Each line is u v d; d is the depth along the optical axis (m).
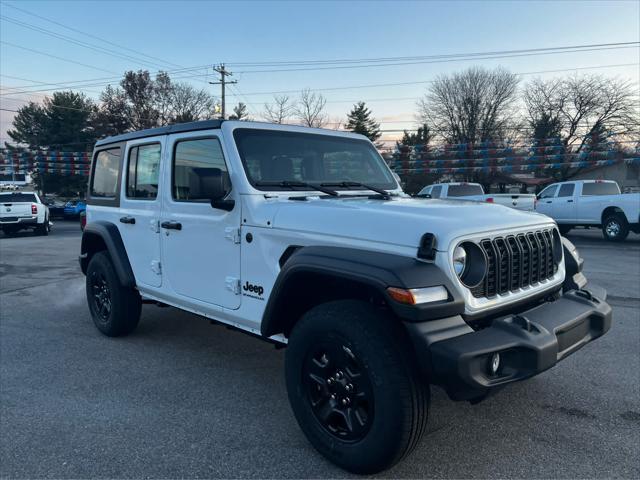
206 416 3.34
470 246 2.57
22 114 58.47
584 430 3.10
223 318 3.57
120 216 4.66
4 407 3.49
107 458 2.82
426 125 54.59
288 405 3.51
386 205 2.96
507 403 3.47
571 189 15.26
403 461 2.77
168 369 4.21
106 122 49.44
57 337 5.15
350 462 2.57
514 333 2.43
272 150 3.54
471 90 52.28
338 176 3.96
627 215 13.62
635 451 2.85
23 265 10.54
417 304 2.25
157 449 2.92
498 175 51.25
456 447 2.91
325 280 2.73
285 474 2.66
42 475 2.66
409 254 2.45
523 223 2.94
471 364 2.22
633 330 5.15
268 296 3.14
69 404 3.53
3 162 42.31
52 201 31.56
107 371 4.17
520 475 2.62
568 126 45.59
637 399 3.53
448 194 16.33
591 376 3.94
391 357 2.37
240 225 3.30
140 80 50.19
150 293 4.36
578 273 3.43
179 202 3.83
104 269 4.86
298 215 2.96
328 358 2.67
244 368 4.24
